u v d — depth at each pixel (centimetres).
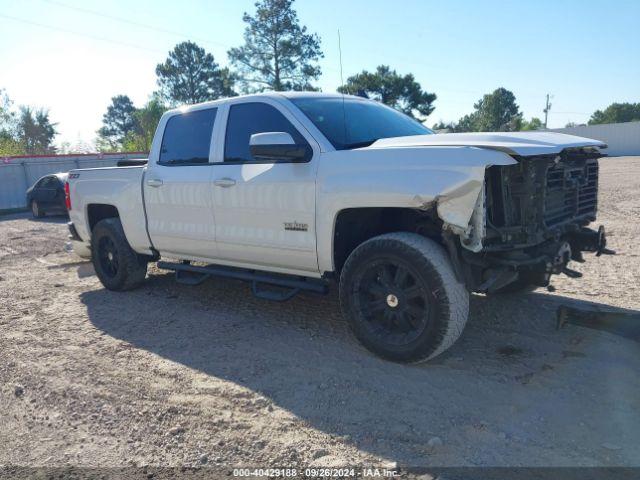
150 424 333
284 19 4484
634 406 323
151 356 440
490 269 373
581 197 449
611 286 563
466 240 348
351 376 380
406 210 412
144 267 637
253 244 467
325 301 559
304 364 406
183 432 322
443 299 358
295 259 443
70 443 318
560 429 302
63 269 826
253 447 302
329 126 438
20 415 354
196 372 404
